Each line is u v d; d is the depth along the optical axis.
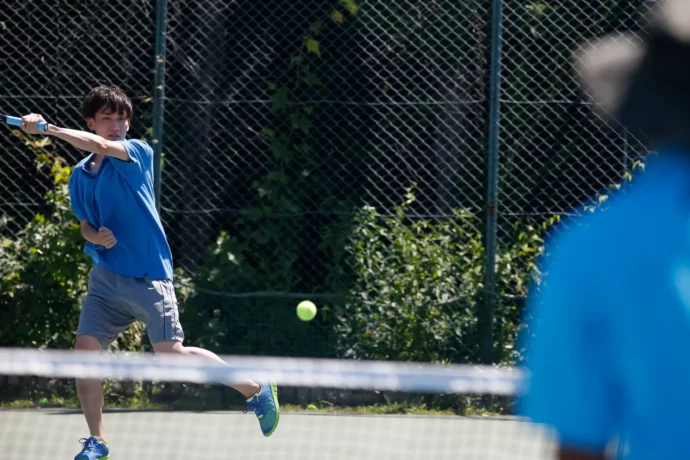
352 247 24.44
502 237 24.61
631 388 5.43
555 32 25.48
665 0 6.21
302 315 20.88
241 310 24.36
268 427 17.03
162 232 16.97
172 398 23.77
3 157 25.31
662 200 5.48
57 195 24.14
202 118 25.61
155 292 16.72
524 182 25.36
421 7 26.20
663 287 5.32
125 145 16.42
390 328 23.97
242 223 25.34
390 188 25.64
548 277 5.81
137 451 18.20
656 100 5.48
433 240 24.55
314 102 25.56
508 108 25.30
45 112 25.55
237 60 26.31
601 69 5.71
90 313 16.83
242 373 11.68
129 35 25.75
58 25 25.66
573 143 25.31
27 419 21.39
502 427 21.50
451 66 25.95
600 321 5.51
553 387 5.61
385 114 26.31
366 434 20.34
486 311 23.80
